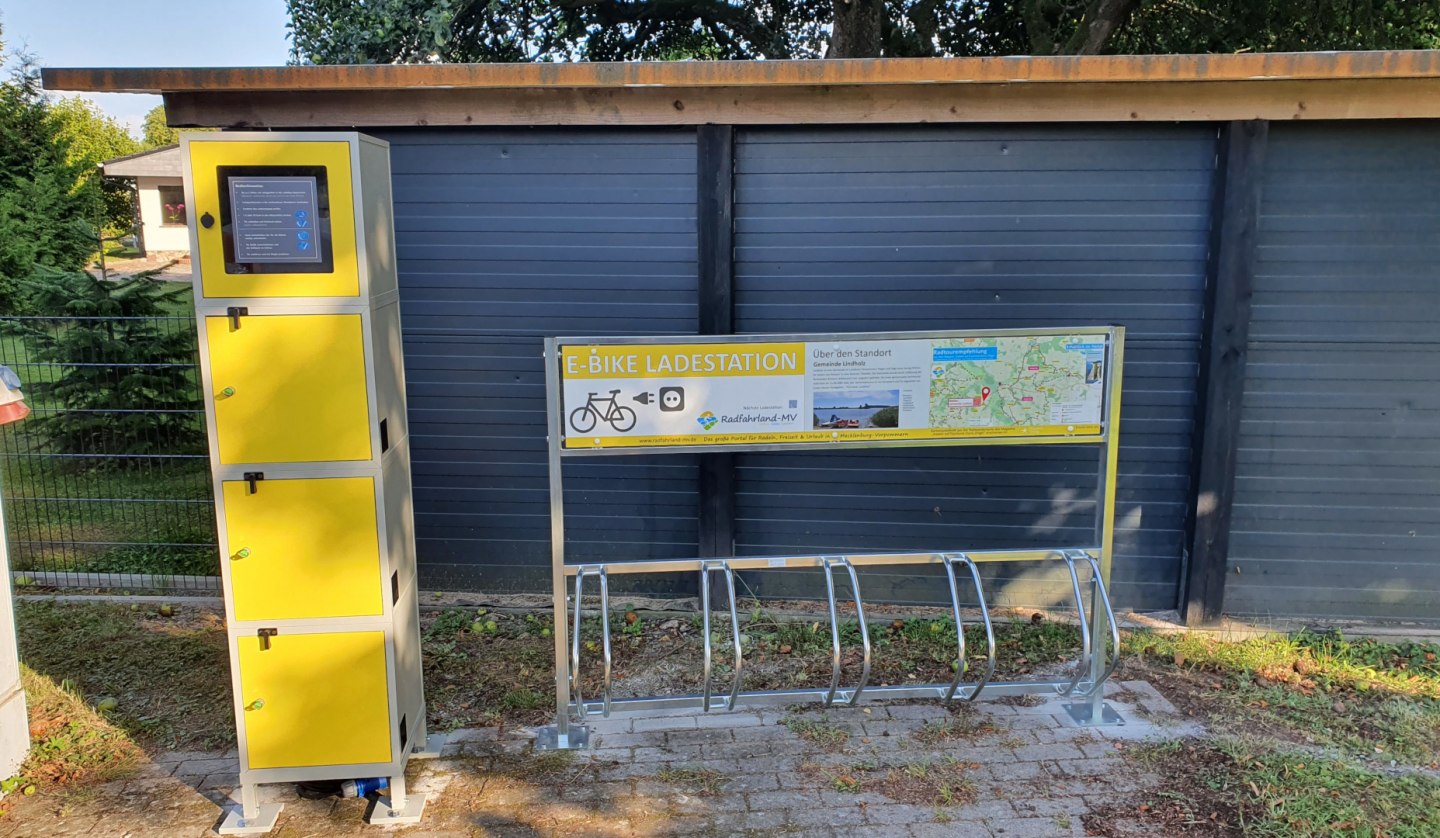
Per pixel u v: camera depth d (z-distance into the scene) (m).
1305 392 4.48
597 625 4.57
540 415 4.84
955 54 12.56
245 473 2.83
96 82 4.11
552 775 3.27
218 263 2.73
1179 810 3.03
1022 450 4.71
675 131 4.52
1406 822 2.94
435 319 4.78
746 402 3.30
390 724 2.98
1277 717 3.66
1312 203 4.32
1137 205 4.44
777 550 4.89
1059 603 4.81
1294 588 4.64
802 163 4.52
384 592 2.92
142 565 5.32
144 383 5.60
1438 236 4.32
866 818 3.01
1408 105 4.07
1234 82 4.12
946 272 4.57
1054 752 3.40
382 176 2.98
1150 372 4.57
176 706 3.78
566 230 4.66
